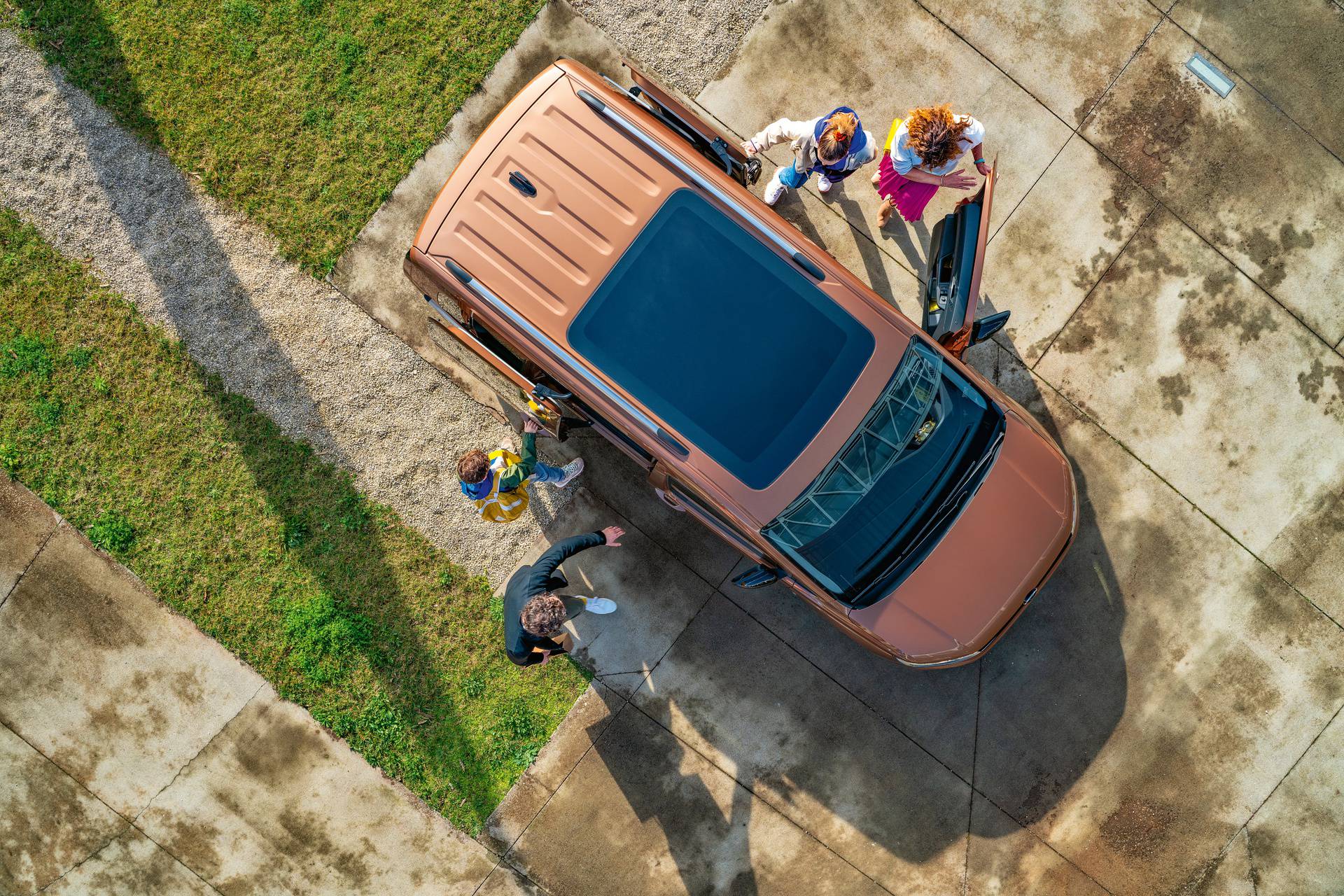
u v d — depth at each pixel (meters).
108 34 6.61
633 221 5.07
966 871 6.72
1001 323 5.44
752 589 6.66
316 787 6.75
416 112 6.61
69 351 6.66
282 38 6.60
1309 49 6.55
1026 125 6.58
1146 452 6.62
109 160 6.64
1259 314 6.58
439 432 6.69
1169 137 6.57
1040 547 5.52
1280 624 6.61
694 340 5.08
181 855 6.80
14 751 6.79
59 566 6.72
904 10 6.55
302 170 6.63
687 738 6.75
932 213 6.58
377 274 6.63
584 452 6.70
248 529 6.70
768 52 6.61
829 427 5.11
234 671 6.73
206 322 6.67
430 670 6.73
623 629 6.73
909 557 5.46
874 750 6.72
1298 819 6.61
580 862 6.76
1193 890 6.65
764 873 6.76
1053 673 6.68
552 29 6.60
